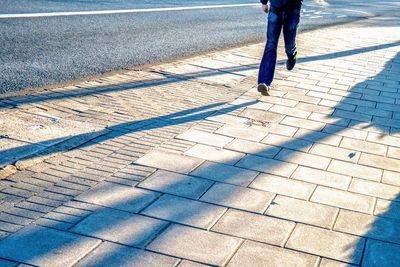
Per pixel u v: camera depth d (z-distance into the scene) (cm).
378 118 576
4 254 273
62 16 1173
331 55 968
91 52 839
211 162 410
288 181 389
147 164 396
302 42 1109
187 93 617
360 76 795
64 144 418
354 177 409
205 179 380
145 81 660
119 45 922
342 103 626
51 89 584
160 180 372
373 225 335
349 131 520
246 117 535
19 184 348
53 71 694
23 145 406
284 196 364
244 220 327
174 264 276
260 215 335
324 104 614
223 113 543
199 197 353
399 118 583
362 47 1098
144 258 279
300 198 364
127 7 1454
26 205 323
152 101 570
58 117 485
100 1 1520
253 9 1798
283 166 416
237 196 358
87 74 693
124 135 453
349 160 443
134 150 421
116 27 1109
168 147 433
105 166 387
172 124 494
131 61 797
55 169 374
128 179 370
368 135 514
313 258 292
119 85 628
